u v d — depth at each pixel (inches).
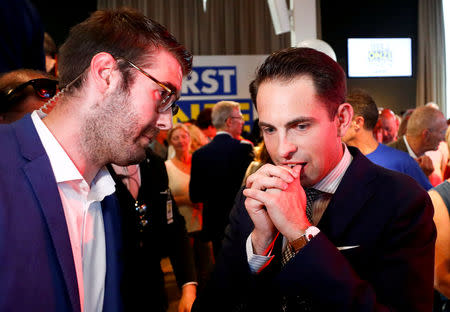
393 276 31.8
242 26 339.3
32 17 39.4
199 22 335.6
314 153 32.5
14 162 29.1
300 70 31.5
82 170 33.1
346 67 333.1
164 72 33.3
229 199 114.9
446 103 344.8
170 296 125.3
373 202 34.0
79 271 34.4
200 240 123.0
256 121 143.7
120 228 40.1
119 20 32.9
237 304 37.0
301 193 32.8
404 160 70.5
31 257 27.5
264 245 34.6
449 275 47.3
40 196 29.0
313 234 31.5
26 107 40.3
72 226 34.1
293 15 151.6
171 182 129.5
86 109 31.9
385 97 341.4
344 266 30.2
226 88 288.5
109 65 31.5
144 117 33.1
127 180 50.7
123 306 38.5
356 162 36.2
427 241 33.0
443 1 338.0
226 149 115.3
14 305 26.3
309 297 30.7
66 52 32.5
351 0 330.6
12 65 38.8
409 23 337.4
